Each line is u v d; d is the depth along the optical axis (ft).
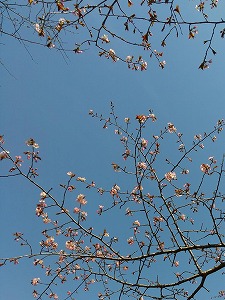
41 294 15.97
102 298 16.83
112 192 18.17
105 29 11.98
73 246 17.61
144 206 17.01
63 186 16.28
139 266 16.02
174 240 16.38
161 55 16.17
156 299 15.78
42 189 15.90
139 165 19.03
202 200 17.16
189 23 11.07
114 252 16.33
